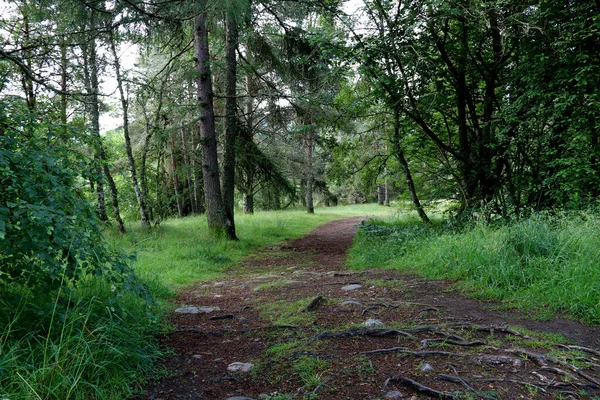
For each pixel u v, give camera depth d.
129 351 3.08
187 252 9.94
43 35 8.23
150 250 10.10
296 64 13.00
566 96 7.70
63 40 8.51
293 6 11.92
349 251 10.62
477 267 5.29
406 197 14.23
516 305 4.18
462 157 10.74
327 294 5.35
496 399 2.39
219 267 9.23
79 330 2.90
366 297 4.99
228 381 2.90
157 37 11.08
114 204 12.41
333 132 13.92
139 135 19.59
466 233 7.18
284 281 6.70
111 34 9.58
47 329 3.03
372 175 14.80
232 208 13.51
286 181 17.25
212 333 4.05
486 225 7.38
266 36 13.12
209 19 11.04
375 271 6.82
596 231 5.47
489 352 3.07
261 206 27.66
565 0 8.38
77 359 2.57
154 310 4.49
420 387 2.55
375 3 9.21
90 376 2.62
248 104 17.11
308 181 24.62
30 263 3.16
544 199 9.36
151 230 13.07
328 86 12.52
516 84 9.25
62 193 3.20
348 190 46.25
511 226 6.34
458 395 2.44
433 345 3.26
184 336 3.99
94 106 11.47
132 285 3.30
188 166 13.76
